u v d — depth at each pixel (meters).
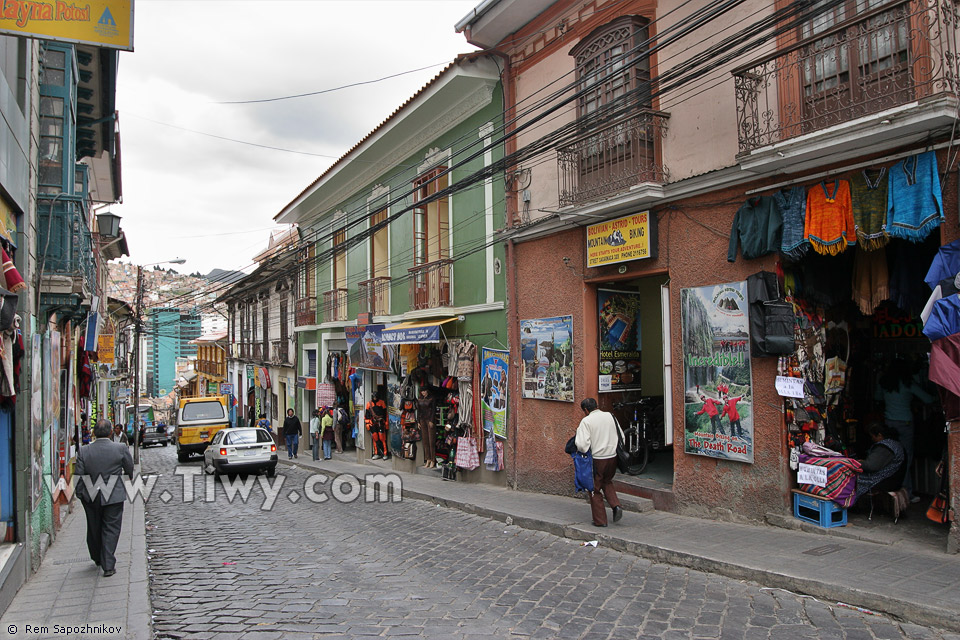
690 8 8.61
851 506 7.11
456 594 6.09
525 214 11.52
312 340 23.44
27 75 7.78
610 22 9.71
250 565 7.52
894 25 6.23
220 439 17.41
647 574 6.46
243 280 25.77
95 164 17.00
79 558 8.02
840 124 6.27
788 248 7.14
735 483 7.90
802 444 7.39
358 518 10.45
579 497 10.17
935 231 6.83
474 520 9.70
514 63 11.85
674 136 8.77
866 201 6.59
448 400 13.90
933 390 7.47
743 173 7.67
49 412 9.02
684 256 8.56
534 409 11.23
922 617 4.79
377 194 17.78
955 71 5.87
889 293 7.21
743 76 7.14
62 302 9.21
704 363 8.27
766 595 5.62
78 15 5.20
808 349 7.50
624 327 10.73
